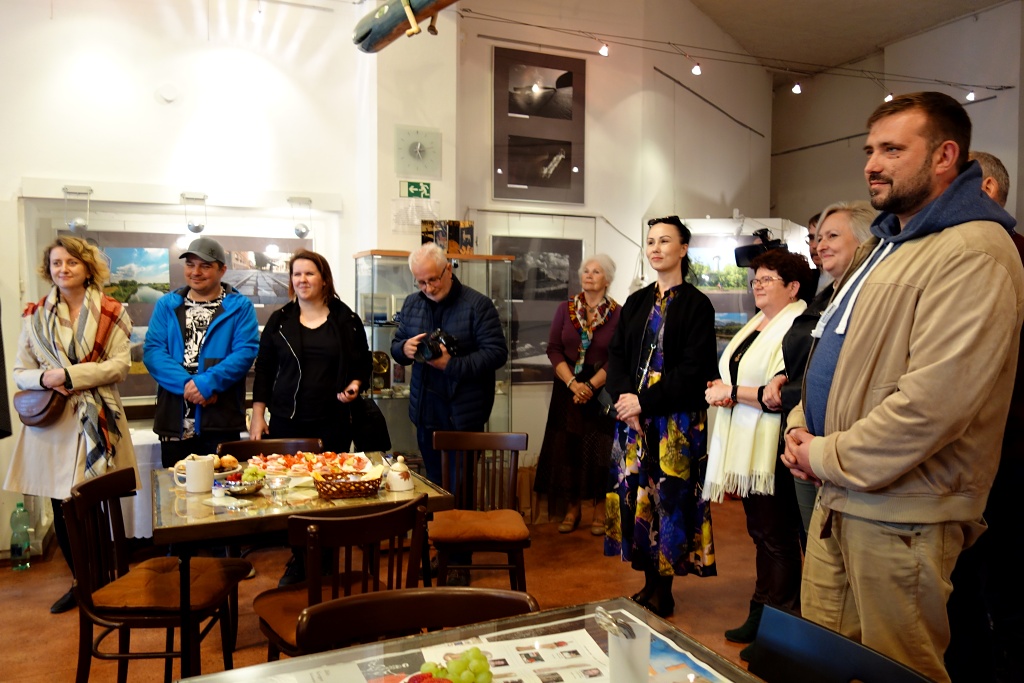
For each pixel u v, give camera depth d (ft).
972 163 5.44
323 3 16.03
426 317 12.39
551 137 18.42
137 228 14.82
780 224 19.60
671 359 10.25
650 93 19.95
